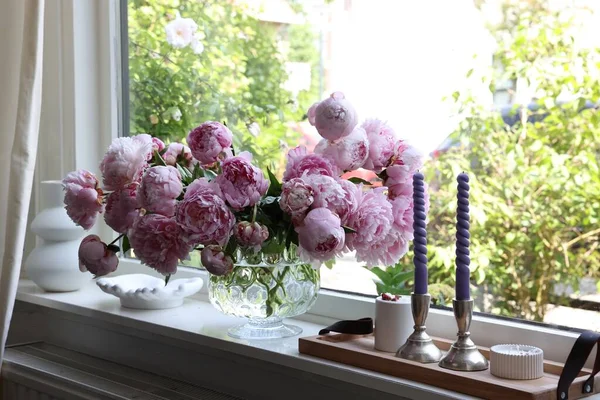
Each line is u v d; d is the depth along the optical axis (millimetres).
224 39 1802
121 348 1709
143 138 1202
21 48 1666
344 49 1598
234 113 1791
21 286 1917
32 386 1646
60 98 1954
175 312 1640
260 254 1312
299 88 1678
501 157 1379
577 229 1288
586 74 1278
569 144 1301
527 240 1347
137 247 1119
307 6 1658
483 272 1397
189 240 1090
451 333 1371
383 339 1234
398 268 1418
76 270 1820
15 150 1610
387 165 1185
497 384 1057
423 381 1142
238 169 1117
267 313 1358
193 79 1857
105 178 1180
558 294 1307
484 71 1397
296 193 1081
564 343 1243
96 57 1965
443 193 1455
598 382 1110
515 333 1298
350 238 1116
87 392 1533
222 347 1396
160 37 1904
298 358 1277
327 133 1138
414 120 1493
